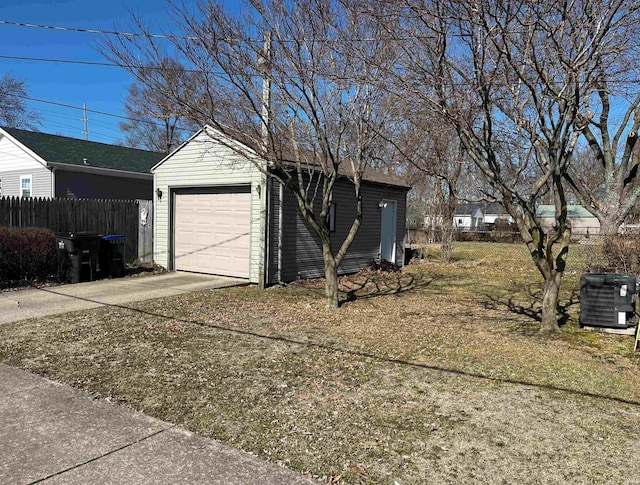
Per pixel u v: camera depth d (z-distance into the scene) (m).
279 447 3.10
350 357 5.12
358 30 6.48
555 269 6.29
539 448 3.15
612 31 5.22
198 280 10.38
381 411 3.72
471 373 4.66
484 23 4.79
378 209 13.96
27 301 7.86
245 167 10.09
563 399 4.02
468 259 18.45
